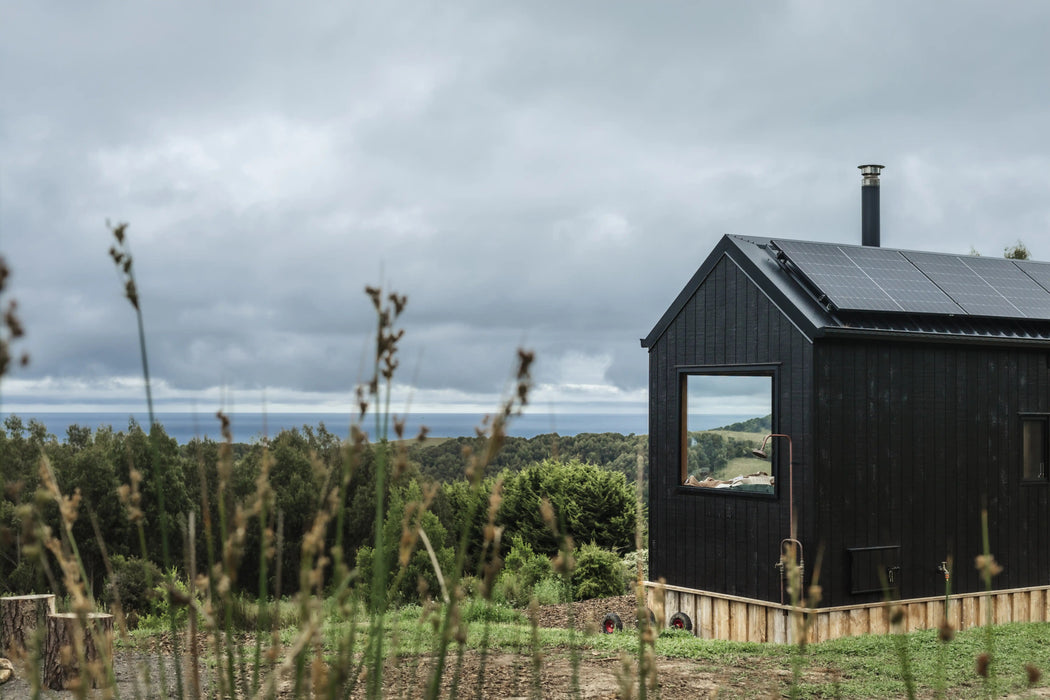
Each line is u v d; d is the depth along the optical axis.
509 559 17.45
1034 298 12.44
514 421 1.58
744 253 11.25
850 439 10.62
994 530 11.64
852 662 8.48
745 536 11.14
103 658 1.74
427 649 7.75
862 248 12.30
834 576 10.42
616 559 17.14
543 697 6.75
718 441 11.66
